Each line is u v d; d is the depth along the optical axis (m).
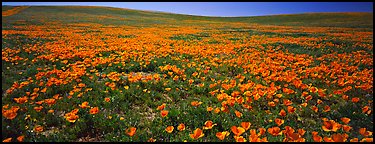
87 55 11.05
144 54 12.01
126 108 6.12
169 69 9.35
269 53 12.86
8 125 5.07
